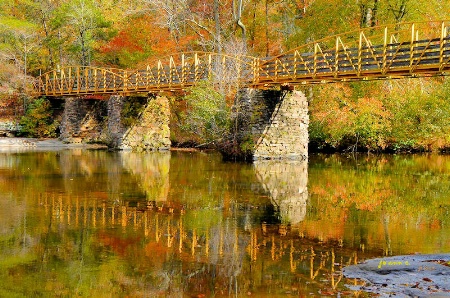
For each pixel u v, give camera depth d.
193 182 21.97
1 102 47.00
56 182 21.55
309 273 10.57
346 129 34.03
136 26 46.34
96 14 49.34
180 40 43.41
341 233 13.71
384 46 21.86
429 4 34.72
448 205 17.61
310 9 39.16
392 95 35.50
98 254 11.89
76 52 52.72
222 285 10.07
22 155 32.97
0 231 13.69
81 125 43.16
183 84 32.81
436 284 9.78
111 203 17.34
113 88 38.34
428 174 25.34
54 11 52.16
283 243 12.75
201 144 36.47
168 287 9.99
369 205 17.53
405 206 17.39
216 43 38.59
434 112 35.53
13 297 9.57
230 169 26.16
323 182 22.50
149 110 37.31
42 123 46.28
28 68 53.16
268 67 29.83
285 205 17.39
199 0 46.62
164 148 37.28
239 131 29.97
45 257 11.68
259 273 10.64
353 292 9.52
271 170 26.02
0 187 20.14
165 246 12.49
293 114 29.58
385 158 32.81
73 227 14.16
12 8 58.38
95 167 26.80
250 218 15.42
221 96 32.06
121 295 9.69
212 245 12.58
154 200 17.97
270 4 47.94
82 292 9.80
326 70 28.05
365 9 36.06
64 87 48.19
